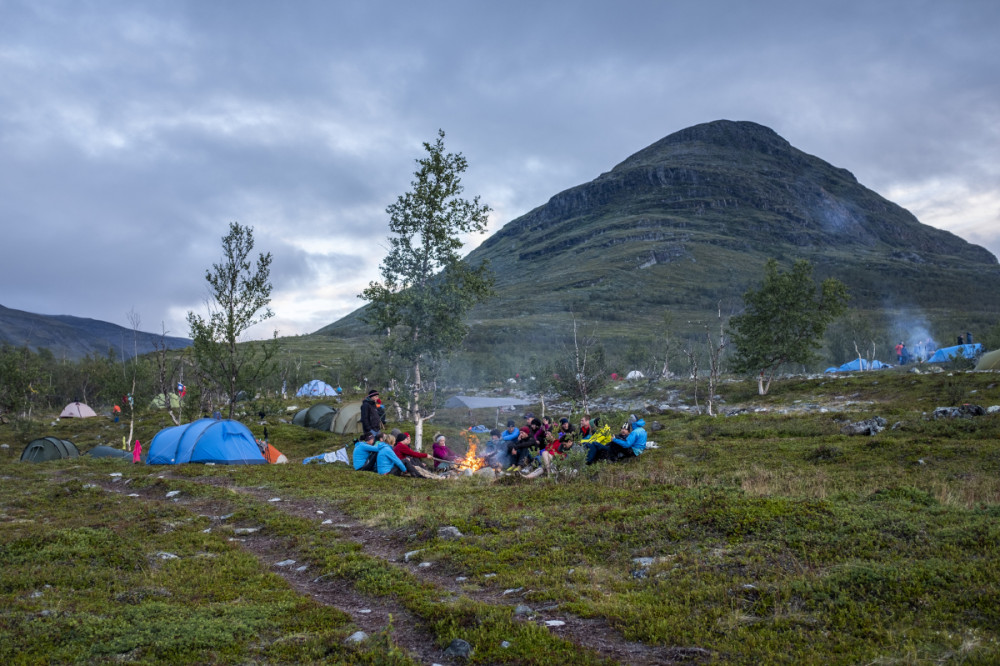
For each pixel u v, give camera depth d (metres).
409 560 9.32
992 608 5.56
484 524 10.90
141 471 21.11
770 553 7.73
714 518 9.23
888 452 16.53
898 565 6.78
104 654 5.58
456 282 29.12
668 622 6.10
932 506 9.29
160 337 36.34
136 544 10.07
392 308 28.47
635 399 49.66
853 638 5.39
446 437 31.91
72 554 9.34
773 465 16.31
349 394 64.25
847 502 9.99
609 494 12.38
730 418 29.50
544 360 87.44
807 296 45.12
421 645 6.03
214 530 11.91
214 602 7.39
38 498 15.38
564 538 9.48
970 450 15.52
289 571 9.26
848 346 83.19
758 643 5.51
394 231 29.17
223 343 28.61
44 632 5.93
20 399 46.78
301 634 6.16
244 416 30.33
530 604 7.03
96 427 42.31
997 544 7.11
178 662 5.44
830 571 6.89
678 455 19.61
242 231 28.58
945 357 54.09
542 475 16.84
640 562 8.24
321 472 19.83
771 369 46.19
